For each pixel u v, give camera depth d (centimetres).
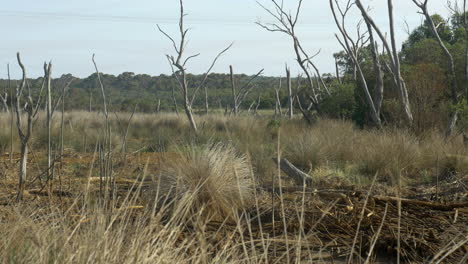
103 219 372
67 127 1881
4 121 1689
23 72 789
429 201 779
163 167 762
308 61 2522
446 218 644
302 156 1139
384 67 2302
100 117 2548
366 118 2208
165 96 5441
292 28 2447
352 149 1213
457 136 1399
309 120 2255
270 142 1606
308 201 711
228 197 673
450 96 2170
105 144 868
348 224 596
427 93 1794
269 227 598
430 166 1094
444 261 493
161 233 371
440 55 2577
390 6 1822
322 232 588
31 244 356
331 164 1138
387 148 1114
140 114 2948
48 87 965
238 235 555
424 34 3488
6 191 781
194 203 641
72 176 915
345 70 3684
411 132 1553
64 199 679
